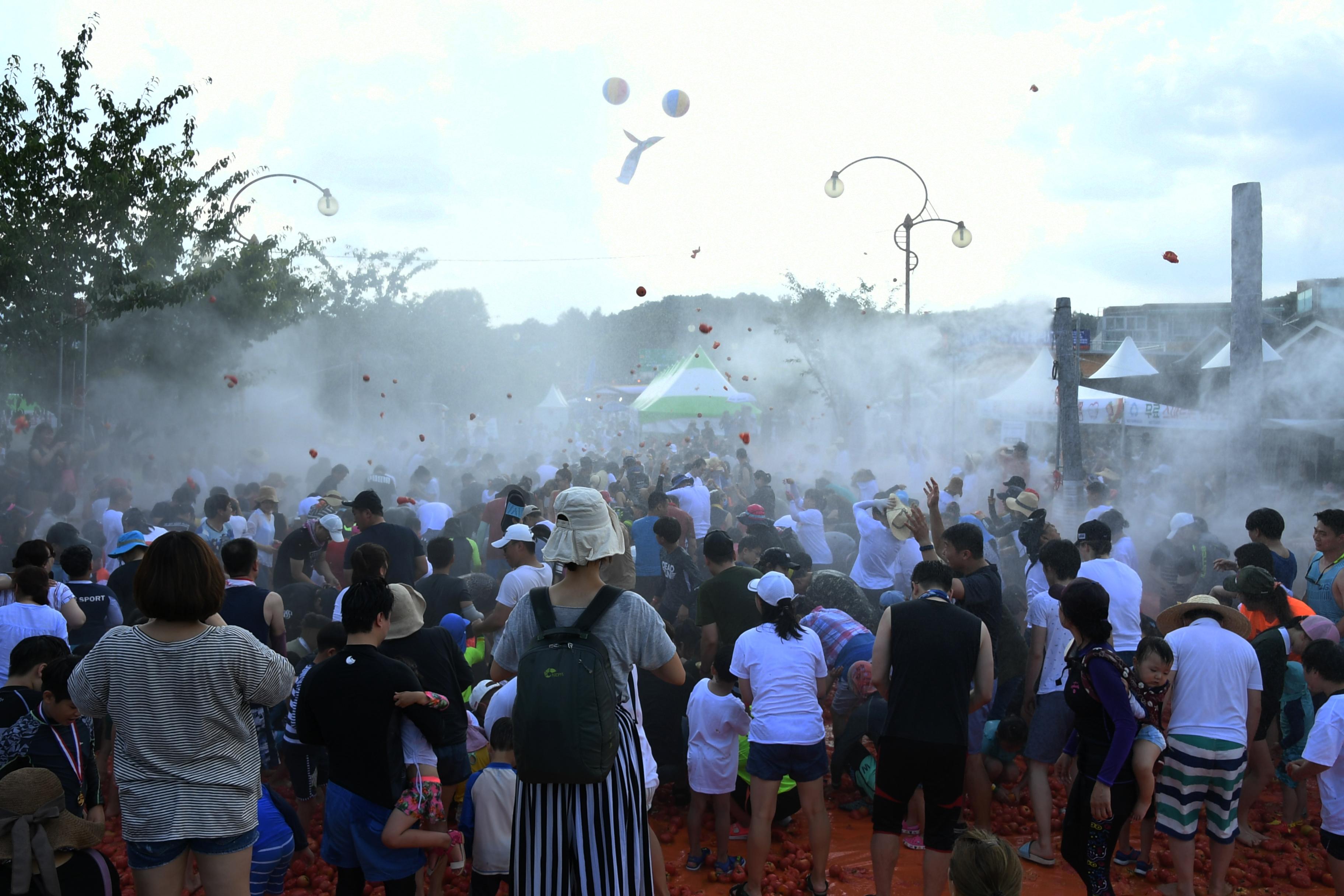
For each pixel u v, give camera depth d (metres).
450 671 4.71
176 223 15.95
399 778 4.06
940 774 4.57
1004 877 3.11
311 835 5.78
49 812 3.46
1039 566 7.15
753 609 6.08
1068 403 12.37
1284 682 6.10
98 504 10.99
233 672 3.57
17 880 3.34
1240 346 12.56
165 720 3.49
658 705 6.35
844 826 6.20
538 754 3.01
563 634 3.20
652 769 4.30
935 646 4.61
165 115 15.62
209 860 3.58
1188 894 5.00
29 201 13.96
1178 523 10.03
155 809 3.46
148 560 3.54
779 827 6.04
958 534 5.56
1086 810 4.54
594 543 3.28
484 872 4.61
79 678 3.52
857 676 6.17
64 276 14.48
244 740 3.66
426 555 7.34
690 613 8.22
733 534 12.06
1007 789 6.52
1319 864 5.55
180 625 3.57
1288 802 6.17
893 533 8.85
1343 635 6.35
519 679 3.11
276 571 7.91
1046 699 5.62
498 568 10.38
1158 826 5.16
